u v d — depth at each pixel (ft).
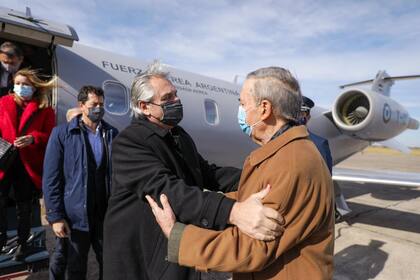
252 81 4.20
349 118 27.45
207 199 3.98
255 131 4.30
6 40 10.91
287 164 3.66
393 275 13.57
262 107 4.11
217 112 18.62
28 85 9.17
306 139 4.01
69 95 12.24
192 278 5.40
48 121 9.83
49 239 14.82
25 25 9.72
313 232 3.70
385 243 17.52
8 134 9.03
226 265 3.64
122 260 5.13
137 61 15.83
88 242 8.86
